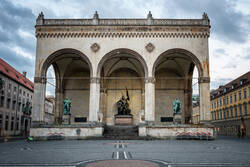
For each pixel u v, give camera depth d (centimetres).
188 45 4191
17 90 6575
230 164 1412
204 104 4050
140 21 4256
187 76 5103
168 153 1930
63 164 1416
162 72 5306
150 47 4178
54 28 4250
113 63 4997
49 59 4219
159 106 5178
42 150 2211
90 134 3916
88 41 4225
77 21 4269
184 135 3862
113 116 5244
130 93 5322
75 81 5297
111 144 2859
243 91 6588
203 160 1559
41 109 4119
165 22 4253
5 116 5797
